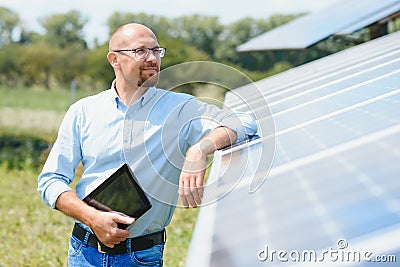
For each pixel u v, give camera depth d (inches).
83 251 151.3
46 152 679.7
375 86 157.2
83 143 150.5
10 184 532.7
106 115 148.7
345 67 214.1
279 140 128.8
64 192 146.2
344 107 141.6
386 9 303.0
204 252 81.2
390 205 80.7
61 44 1969.7
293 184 99.2
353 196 86.6
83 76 1528.1
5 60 1558.8
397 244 72.0
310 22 423.2
